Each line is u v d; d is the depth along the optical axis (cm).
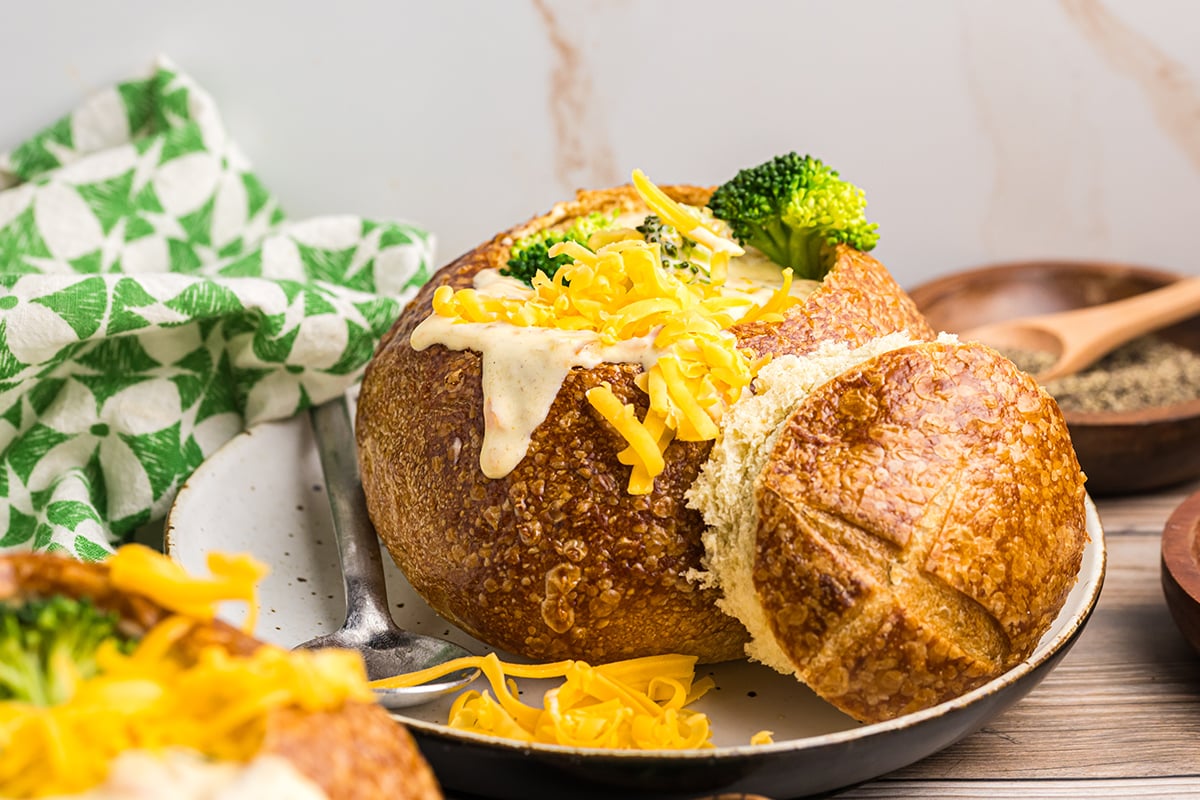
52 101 76
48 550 56
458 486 52
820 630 48
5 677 38
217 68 76
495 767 47
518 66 77
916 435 49
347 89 77
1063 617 52
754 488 49
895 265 84
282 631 55
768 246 58
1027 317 78
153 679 39
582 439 50
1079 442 64
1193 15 79
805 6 78
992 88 80
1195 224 83
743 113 79
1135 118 81
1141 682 55
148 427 62
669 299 51
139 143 72
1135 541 63
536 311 53
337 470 61
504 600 51
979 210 82
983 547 48
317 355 64
